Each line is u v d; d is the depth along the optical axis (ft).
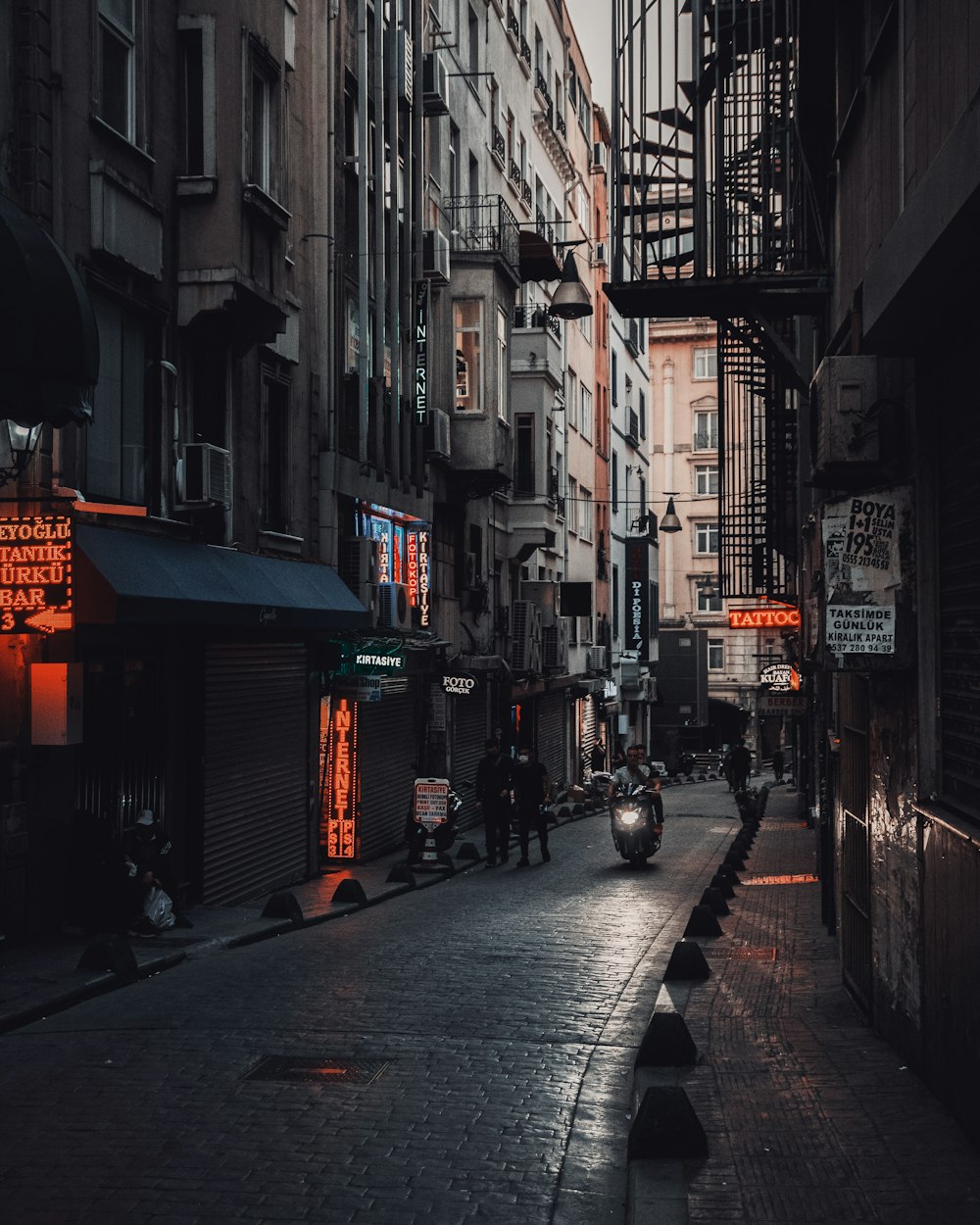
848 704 30.60
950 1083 20.24
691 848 80.84
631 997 32.42
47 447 37.93
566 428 138.82
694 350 229.04
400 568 78.33
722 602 226.79
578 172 157.89
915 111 21.57
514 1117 22.26
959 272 18.40
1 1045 27.07
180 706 48.67
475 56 106.93
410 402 76.84
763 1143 19.42
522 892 56.49
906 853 23.45
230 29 47.83
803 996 30.83
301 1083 24.12
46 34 38.91
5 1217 17.62
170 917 41.65
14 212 29.22
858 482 27.20
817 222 36.99
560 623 134.10
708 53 42.93
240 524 53.57
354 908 50.39
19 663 37.76
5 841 37.11
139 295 44.65
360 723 69.41
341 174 67.87
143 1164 19.67
